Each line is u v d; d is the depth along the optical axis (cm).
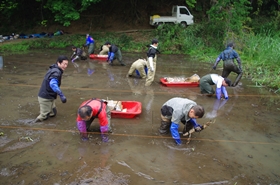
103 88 690
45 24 1638
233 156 380
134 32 1595
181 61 1166
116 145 397
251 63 988
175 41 1438
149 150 387
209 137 435
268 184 322
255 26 1567
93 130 443
